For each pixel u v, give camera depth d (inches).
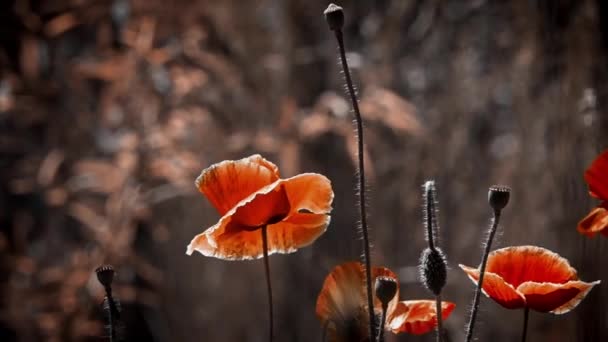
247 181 51.7
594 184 52.7
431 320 52.7
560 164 84.4
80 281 121.4
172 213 126.3
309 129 116.8
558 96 100.4
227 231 52.0
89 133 131.1
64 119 130.2
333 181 121.2
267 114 123.7
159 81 125.6
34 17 129.6
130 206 118.1
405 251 119.4
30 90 129.0
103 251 121.0
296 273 120.7
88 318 123.6
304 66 130.3
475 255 122.2
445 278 49.9
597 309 62.2
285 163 118.4
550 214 115.1
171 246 126.1
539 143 118.8
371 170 110.8
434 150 124.6
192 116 121.3
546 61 110.5
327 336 53.0
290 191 51.6
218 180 51.6
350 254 118.6
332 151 123.2
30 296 126.2
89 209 127.2
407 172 122.5
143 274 124.6
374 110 116.7
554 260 52.7
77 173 129.0
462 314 118.9
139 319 128.8
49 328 123.0
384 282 49.6
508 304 51.7
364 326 52.7
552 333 115.8
